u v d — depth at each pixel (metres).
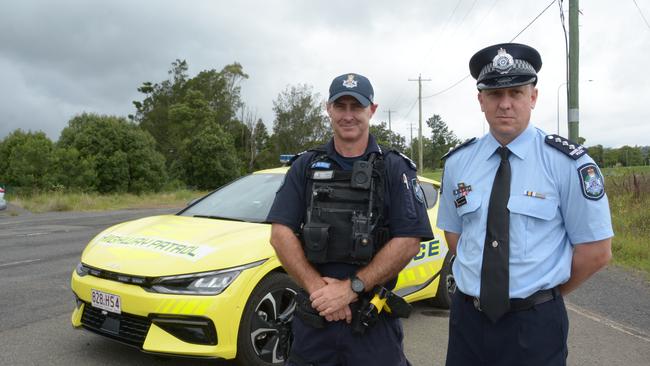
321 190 2.39
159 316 3.40
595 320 5.39
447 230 2.56
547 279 2.14
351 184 2.35
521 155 2.25
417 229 2.38
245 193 4.93
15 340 4.39
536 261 2.14
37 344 4.30
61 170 38.66
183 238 3.85
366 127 2.47
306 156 2.56
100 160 42.94
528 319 2.15
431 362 4.17
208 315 3.38
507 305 2.14
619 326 5.18
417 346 4.55
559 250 2.21
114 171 43.16
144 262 3.57
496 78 2.26
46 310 5.31
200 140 55.66
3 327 4.73
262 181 5.10
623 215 12.35
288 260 2.41
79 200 24.27
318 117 77.19
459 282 2.33
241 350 3.54
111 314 3.62
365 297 2.36
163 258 3.57
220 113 75.31
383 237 2.39
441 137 103.31
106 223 15.14
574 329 5.08
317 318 2.37
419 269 5.20
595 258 2.15
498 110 2.29
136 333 3.53
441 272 5.58
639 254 9.12
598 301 6.16
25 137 47.38
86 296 3.73
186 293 3.40
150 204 27.77
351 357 2.37
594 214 2.11
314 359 2.42
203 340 3.42
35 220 16.25
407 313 2.40
